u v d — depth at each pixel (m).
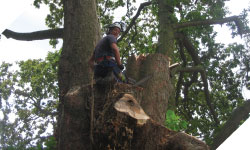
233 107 16.67
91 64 5.28
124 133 4.33
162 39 14.32
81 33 7.04
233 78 17.05
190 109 17.83
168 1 14.82
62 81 6.75
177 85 17.19
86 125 4.70
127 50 17.86
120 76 4.97
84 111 4.73
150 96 6.55
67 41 7.09
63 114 4.88
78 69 6.71
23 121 15.43
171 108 12.93
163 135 4.59
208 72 16.91
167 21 14.70
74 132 4.71
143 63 7.02
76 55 6.84
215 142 11.30
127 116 4.32
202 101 17.94
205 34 16.47
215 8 15.66
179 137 4.56
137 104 4.56
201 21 15.02
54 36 9.17
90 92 4.80
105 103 4.60
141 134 4.51
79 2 7.32
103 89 4.82
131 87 4.82
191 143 4.50
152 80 6.67
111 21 17.47
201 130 15.49
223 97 17.27
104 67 4.84
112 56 4.91
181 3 15.89
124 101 4.51
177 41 16.95
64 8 7.57
